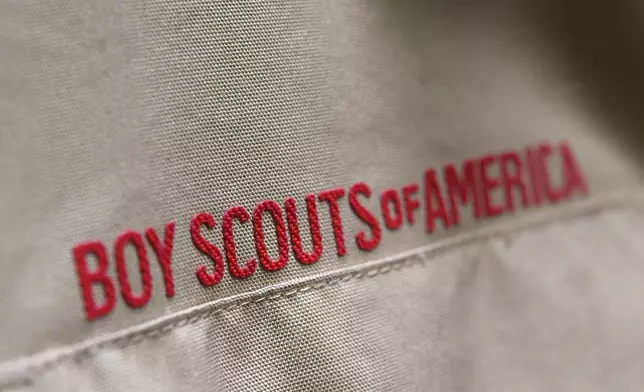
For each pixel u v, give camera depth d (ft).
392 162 1.05
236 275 0.91
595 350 1.16
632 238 1.24
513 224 1.15
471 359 1.06
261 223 0.94
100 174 0.83
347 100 1.01
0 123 0.77
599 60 1.24
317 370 0.94
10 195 0.77
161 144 0.88
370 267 1.01
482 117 1.13
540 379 1.10
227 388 0.89
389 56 1.05
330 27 1.01
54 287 0.79
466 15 1.12
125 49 0.86
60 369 0.77
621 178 1.26
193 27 0.90
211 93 0.91
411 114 1.07
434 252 1.07
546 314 1.13
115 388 0.80
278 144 0.96
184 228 0.89
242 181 0.93
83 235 0.81
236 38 0.93
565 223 1.19
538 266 1.15
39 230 0.79
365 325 0.98
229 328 0.90
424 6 1.09
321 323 0.96
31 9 0.80
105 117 0.84
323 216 0.98
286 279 0.94
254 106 0.94
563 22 1.21
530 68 1.18
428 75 1.09
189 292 0.88
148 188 0.86
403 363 1.00
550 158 1.19
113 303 0.82
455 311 1.06
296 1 0.98
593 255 1.20
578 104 1.22
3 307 0.76
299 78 0.98
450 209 1.09
